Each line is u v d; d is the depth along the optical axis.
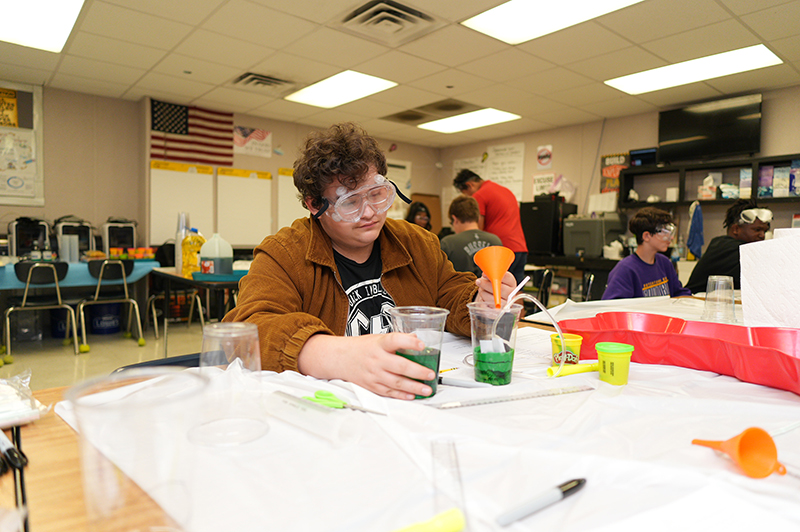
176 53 4.16
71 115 5.26
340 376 0.79
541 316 1.63
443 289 1.38
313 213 1.17
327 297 1.20
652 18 3.46
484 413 0.68
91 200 5.42
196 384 0.40
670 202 5.39
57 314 4.58
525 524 0.41
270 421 0.63
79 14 3.47
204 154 5.93
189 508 0.38
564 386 0.81
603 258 5.61
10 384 0.72
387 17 3.48
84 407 0.36
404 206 7.81
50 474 0.51
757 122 4.81
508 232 4.31
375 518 0.42
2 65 4.46
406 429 0.59
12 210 4.98
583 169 6.41
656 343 0.98
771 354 0.80
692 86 4.82
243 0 3.24
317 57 4.23
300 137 6.75
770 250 1.13
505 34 3.76
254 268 1.12
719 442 0.54
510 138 7.27
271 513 0.42
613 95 5.17
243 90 5.18
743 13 3.35
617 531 0.40
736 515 0.42
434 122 6.50
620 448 0.55
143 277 4.87
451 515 0.39
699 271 3.01
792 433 0.61
